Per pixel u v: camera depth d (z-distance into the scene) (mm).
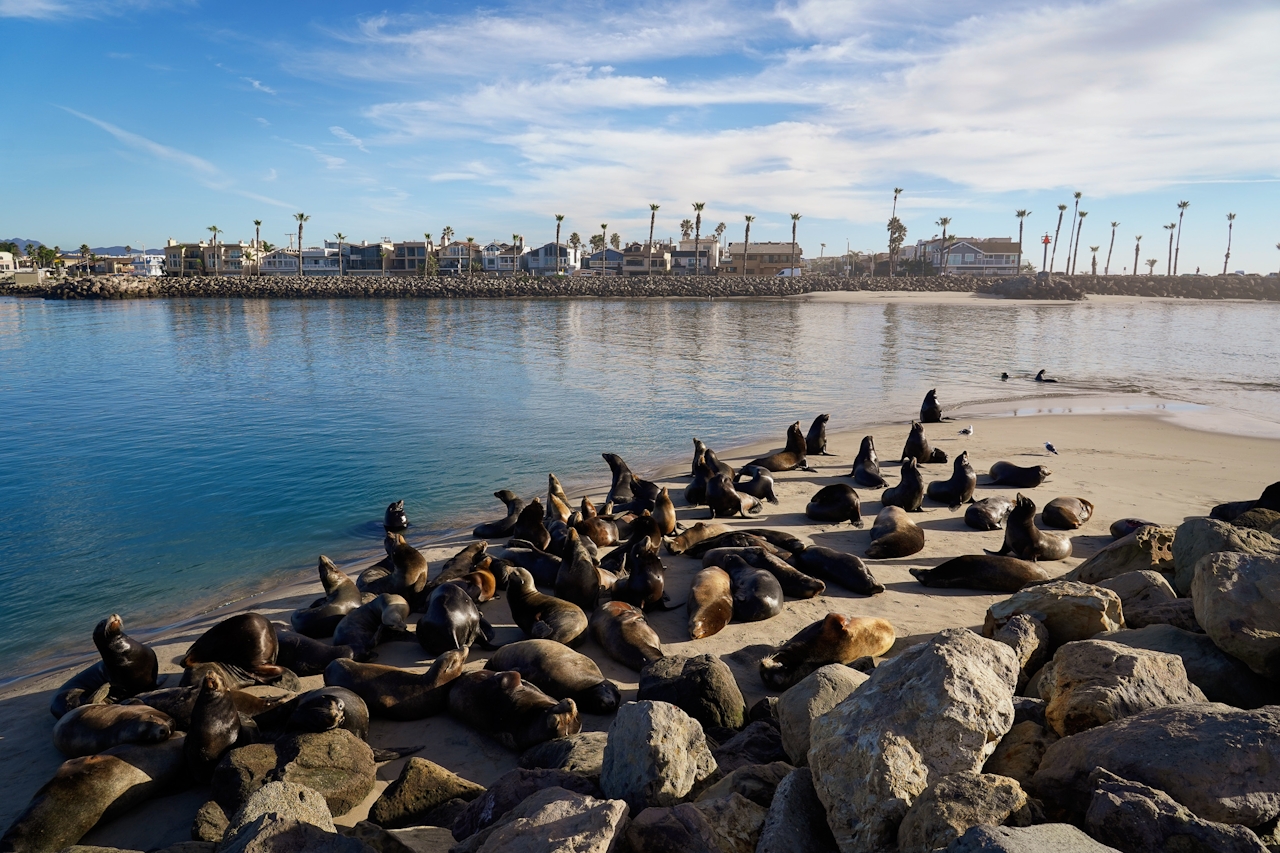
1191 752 4207
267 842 4336
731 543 11125
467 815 5113
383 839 4641
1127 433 19891
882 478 15320
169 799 5949
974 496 14188
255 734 6312
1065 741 4719
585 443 19781
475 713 6781
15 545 12547
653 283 113312
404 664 8203
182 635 9133
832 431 21156
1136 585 7398
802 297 106062
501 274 137875
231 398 26500
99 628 7156
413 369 34375
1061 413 23328
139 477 16500
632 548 10273
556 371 33656
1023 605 7047
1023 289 104688
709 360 37812
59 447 19219
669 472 16891
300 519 13844
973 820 3885
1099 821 3857
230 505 14680
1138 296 117875
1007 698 4613
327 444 19562
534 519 11711
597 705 6848
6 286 113375
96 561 11891
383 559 11438
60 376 32156
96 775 5613
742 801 4578
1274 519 9312
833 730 4637
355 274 138125
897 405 25312
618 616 8383
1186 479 14977
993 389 28766
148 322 63625
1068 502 12344
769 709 6477
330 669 7246
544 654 7395
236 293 109250
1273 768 4070
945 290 117688
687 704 6438
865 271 161000
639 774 5000
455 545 12289
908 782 4258
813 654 7434
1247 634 5520
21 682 8172
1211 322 68875
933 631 8461
